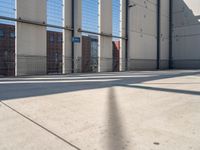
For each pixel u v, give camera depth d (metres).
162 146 2.08
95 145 2.11
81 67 15.22
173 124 2.77
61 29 14.12
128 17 19.17
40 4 12.72
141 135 2.38
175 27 25.23
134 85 6.82
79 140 2.24
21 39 11.88
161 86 6.58
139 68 20.88
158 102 4.15
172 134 2.41
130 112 3.37
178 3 24.92
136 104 3.96
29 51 12.27
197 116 3.15
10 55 12.26
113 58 18.47
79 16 14.84
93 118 3.03
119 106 3.79
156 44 23.38
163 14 24.31
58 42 14.49
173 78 9.65
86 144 2.14
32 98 4.49
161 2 23.89
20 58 11.87
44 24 12.91
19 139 2.27
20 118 3.01
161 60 24.16
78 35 14.83
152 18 22.66
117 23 18.27
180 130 2.54
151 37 22.56
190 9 24.02
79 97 4.64
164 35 24.59
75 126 2.68
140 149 2.02
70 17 14.53
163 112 3.39
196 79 9.09
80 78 9.66
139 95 4.95
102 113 3.30
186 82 7.79
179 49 24.94
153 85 6.84
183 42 24.62
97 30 16.38
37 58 12.66
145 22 21.59
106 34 17.08
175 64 25.28
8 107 3.65
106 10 17.08
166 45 25.03
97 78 9.63
